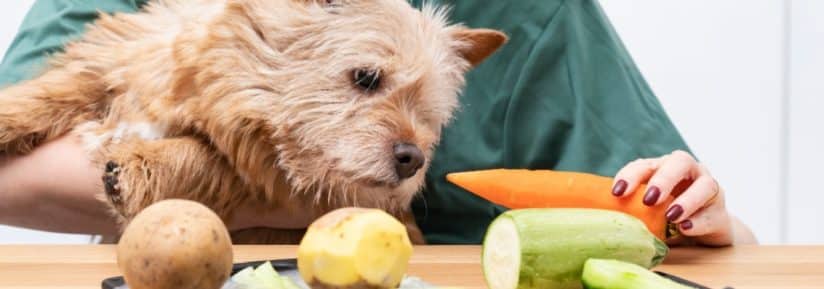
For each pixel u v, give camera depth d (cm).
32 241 355
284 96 209
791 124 362
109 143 219
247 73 207
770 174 365
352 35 213
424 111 221
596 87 277
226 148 211
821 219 362
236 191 220
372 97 214
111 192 206
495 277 146
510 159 278
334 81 212
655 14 362
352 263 133
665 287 132
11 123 221
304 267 137
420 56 220
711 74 363
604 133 273
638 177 193
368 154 208
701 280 170
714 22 361
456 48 239
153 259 132
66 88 230
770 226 367
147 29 232
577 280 144
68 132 231
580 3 285
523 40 279
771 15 358
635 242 149
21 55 256
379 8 219
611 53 282
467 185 201
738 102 363
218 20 208
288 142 211
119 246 137
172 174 209
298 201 223
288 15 212
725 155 365
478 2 279
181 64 209
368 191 216
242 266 157
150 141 213
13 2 348
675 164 196
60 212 224
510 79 278
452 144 275
